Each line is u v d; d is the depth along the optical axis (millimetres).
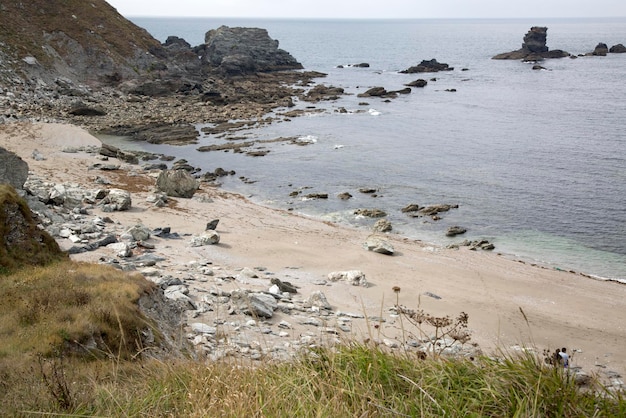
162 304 20156
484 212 47312
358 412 6516
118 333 15906
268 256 35250
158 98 96812
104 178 51469
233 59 126688
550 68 158250
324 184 54375
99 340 15414
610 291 32844
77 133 64875
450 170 59250
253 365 9070
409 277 33188
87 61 101938
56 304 16891
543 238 42062
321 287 30250
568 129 79812
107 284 19047
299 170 58656
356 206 48656
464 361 7422
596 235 42656
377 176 56938
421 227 44000
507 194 51750
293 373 7613
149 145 68562
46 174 50969
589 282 34219
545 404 6270
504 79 136375
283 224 43156
